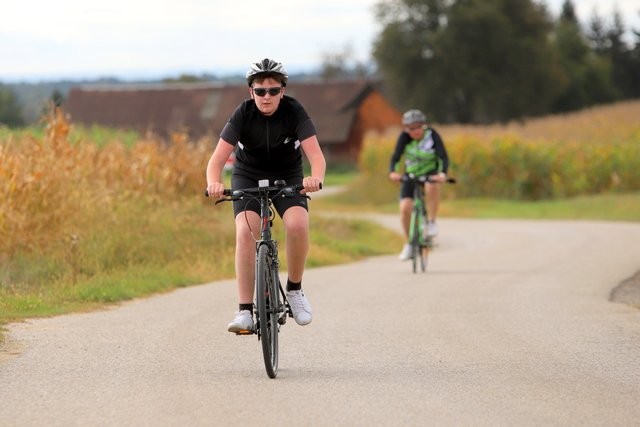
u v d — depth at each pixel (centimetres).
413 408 1606
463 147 11012
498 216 9350
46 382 1800
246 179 1967
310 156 1911
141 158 5272
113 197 4531
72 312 2784
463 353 2120
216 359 2041
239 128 1923
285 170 1975
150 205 4869
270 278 1894
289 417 1545
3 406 1614
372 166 12194
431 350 2159
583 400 1666
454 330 2444
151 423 1505
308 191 1866
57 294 3059
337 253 5238
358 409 1599
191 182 5541
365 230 6981
